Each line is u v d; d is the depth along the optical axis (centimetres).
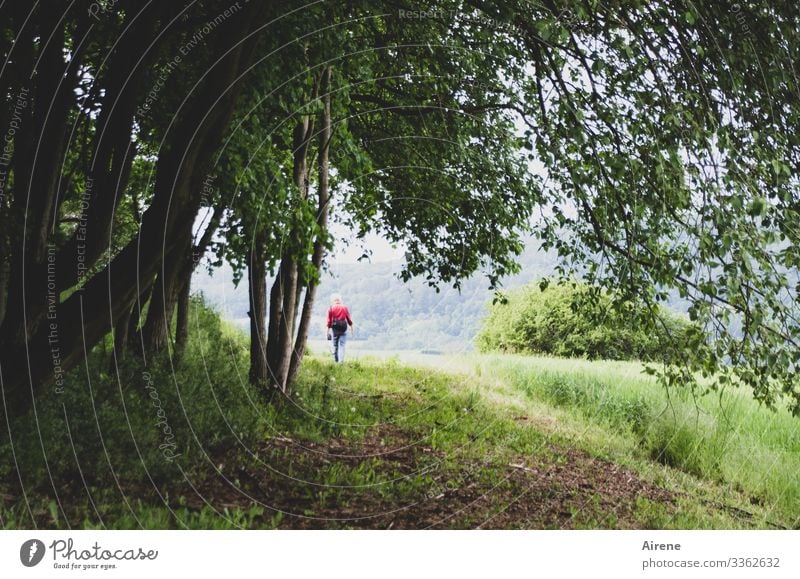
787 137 591
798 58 587
